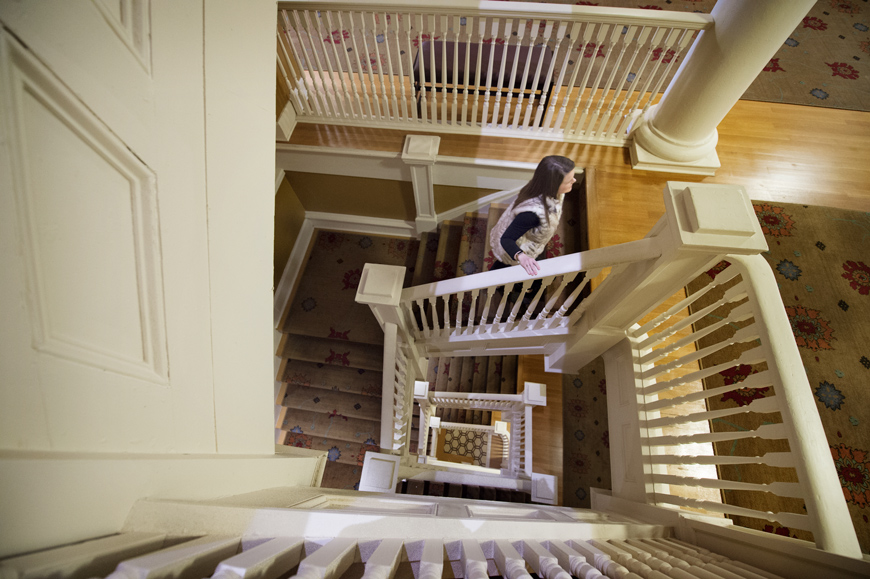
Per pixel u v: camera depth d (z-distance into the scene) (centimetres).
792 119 384
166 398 76
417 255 441
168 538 67
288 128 363
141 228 68
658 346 275
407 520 90
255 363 108
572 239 347
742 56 262
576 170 349
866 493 214
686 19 263
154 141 69
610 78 313
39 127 49
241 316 100
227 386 96
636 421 207
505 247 212
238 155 95
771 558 115
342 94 349
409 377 321
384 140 366
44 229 51
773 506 206
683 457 176
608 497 224
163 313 74
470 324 270
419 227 439
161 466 72
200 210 83
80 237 56
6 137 45
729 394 243
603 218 328
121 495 64
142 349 71
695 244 142
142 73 65
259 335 108
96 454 61
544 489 314
